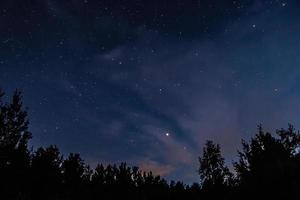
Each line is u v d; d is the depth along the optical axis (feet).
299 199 39.88
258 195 43.29
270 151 47.24
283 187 41.39
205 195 61.41
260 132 49.62
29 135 41.42
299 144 48.26
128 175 62.49
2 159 39.06
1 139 39.14
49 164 46.70
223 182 61.87
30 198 43.70
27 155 42.55
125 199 59.67
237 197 47.09
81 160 56.75
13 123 40.04
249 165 48.03
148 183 64.95
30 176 43.42
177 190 64.08
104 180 60.59
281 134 49.21
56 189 48.34
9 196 40.06
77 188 53.62
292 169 42.04
